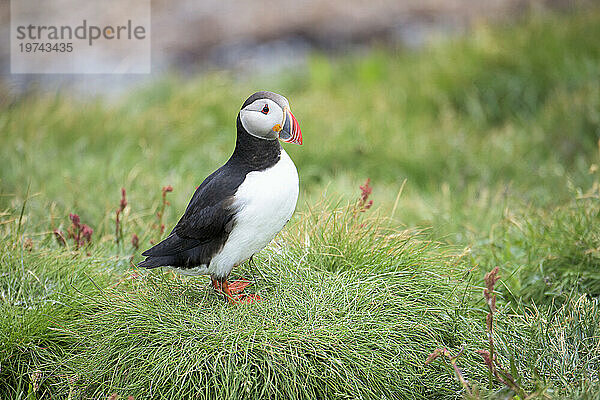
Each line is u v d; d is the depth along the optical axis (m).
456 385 6.46
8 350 6.81
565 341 6.63
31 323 6.93
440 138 13.84
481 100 15.26
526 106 14.85
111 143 13.52
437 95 15.54
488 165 12.63
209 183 6.63
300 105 15.55
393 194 11.69
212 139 14.20
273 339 6.34
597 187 8.96
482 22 18.16
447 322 6.96
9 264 7.68
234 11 22.81
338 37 21.47
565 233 8.30
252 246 6.73
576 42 15.43
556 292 7.74
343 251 7.62
